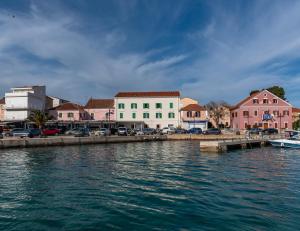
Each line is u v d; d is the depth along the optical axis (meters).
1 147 38.34
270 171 21.77
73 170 21.88
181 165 24.66
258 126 73.44
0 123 65.69
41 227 10.42
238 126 74.88
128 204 13.02
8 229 10.24
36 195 14.55
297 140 42.97
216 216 11.39
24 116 70.81
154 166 24.00
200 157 30.61
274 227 10.30
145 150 38.28
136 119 76.25
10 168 22.78
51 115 73.06
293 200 13.60
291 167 23.83
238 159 29.14
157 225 10.52
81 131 57.44
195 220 10.98
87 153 34.31
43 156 31.06
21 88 76.00
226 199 13.75
